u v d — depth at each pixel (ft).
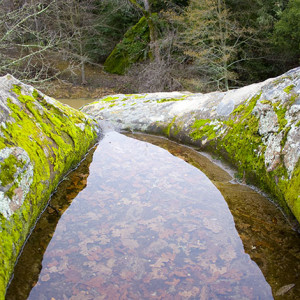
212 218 8.65
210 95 14.38
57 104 12.57
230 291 6.40
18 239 6.73
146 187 10.27
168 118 14.79
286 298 6.17
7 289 6.24
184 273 6.85
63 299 6.19
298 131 8.48
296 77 10.13
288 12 33.01
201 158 12.37
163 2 46.26
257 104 10.93
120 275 6.79
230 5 38.45
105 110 16.93
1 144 7.52
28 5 32.89
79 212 8.95
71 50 47.09
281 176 8.40
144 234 8.05
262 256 7.28
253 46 38.22
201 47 39.09
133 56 48.93
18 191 7.25
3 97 9.61
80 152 11.94
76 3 46.37
